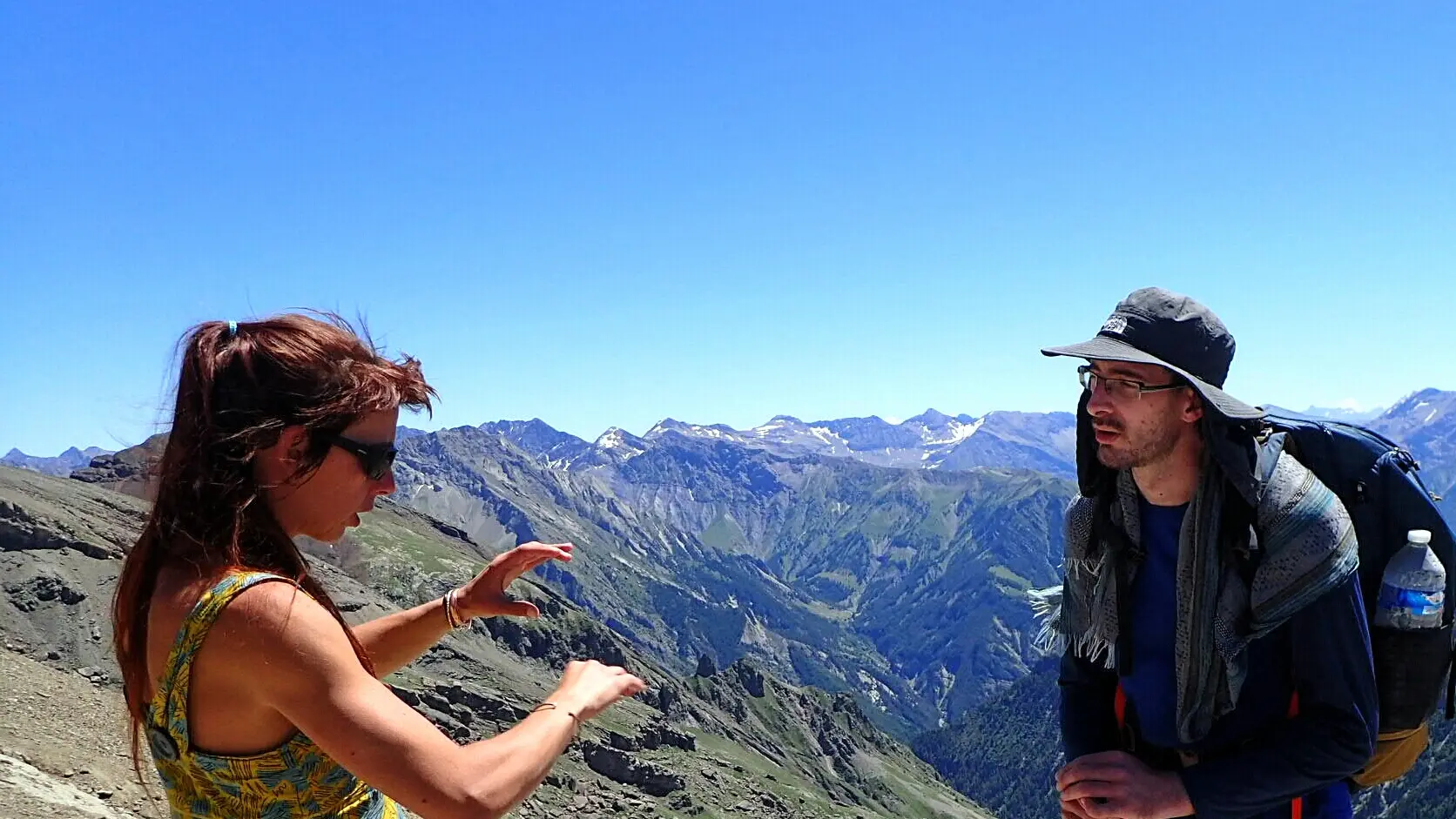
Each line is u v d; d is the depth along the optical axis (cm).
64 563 3694
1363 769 167
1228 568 155
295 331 135
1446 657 156
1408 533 156
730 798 5206
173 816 134
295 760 128
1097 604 176
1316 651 149
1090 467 177
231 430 128
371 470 138
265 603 123
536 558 180
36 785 835
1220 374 162
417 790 123
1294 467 153
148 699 134
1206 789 150
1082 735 185
